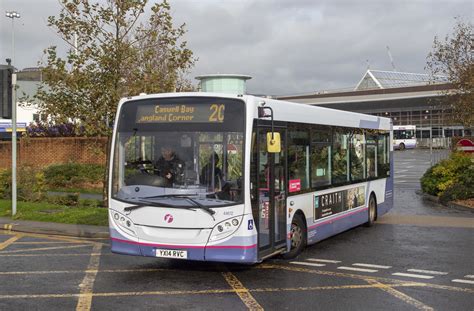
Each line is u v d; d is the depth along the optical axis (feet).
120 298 23.86
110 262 32.07
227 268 30.04
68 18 51.42
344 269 29.66
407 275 28.19
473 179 61.21
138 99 28.32
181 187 26.66
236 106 26.96
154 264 31.37
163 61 62.75
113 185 28.07
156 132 27.63
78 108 52.11
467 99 76.28
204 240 26.09
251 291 25.00
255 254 26.63
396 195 71.36
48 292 24.98
